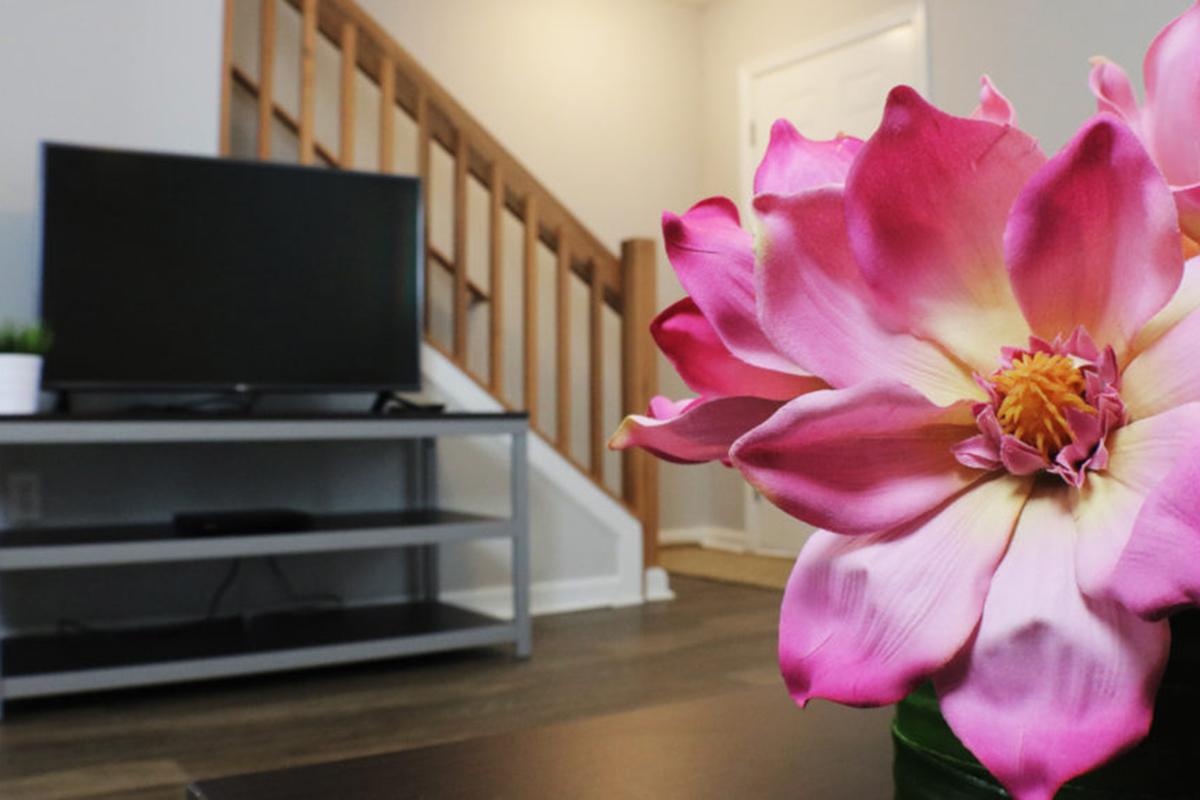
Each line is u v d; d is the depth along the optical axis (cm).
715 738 47
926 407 22
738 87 505
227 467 319
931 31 413
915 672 22
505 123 470
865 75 442
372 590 342
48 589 296
